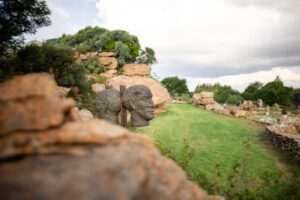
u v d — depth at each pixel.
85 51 29.41
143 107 6.89
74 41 35.69
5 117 1.56
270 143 12.84
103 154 1.51
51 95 1.77
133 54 34.22
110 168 1.38
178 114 20.52
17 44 12.59
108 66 27.89
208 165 8.20
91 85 17.91
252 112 27.88
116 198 1.24
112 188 1.27
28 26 12.55
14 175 1.24
